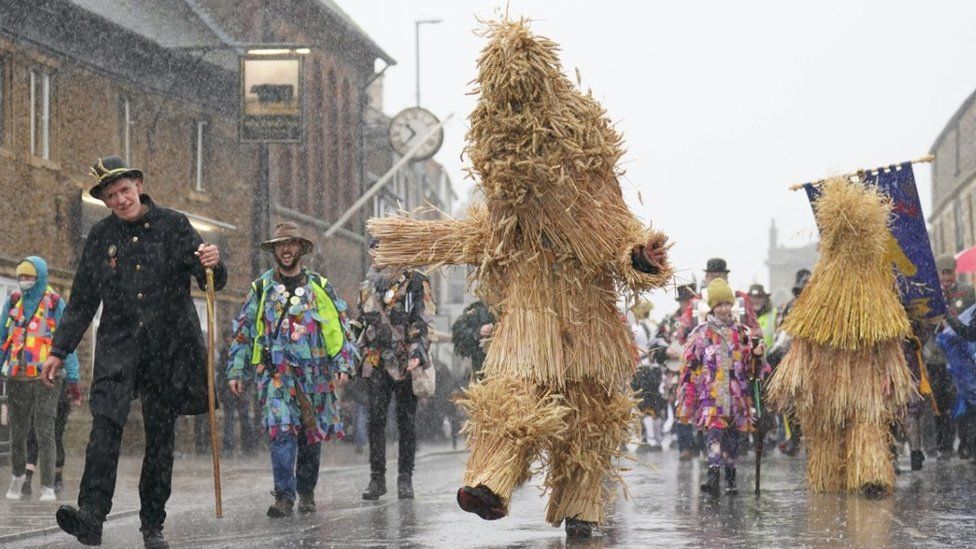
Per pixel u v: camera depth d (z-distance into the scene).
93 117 31.27
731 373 13.60
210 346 9.43
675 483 15.27
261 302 12.46
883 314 13.52
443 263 9.27
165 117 35.41
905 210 15.51
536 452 8.82
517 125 8.73
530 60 8.70
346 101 55.03
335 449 29.14
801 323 13.77
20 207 27.97
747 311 19.50
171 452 9.48
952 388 19.59
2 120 27.56
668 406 26.38
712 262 19.67
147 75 34.12
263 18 42.44
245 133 36.34
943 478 15.91
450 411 35.00
